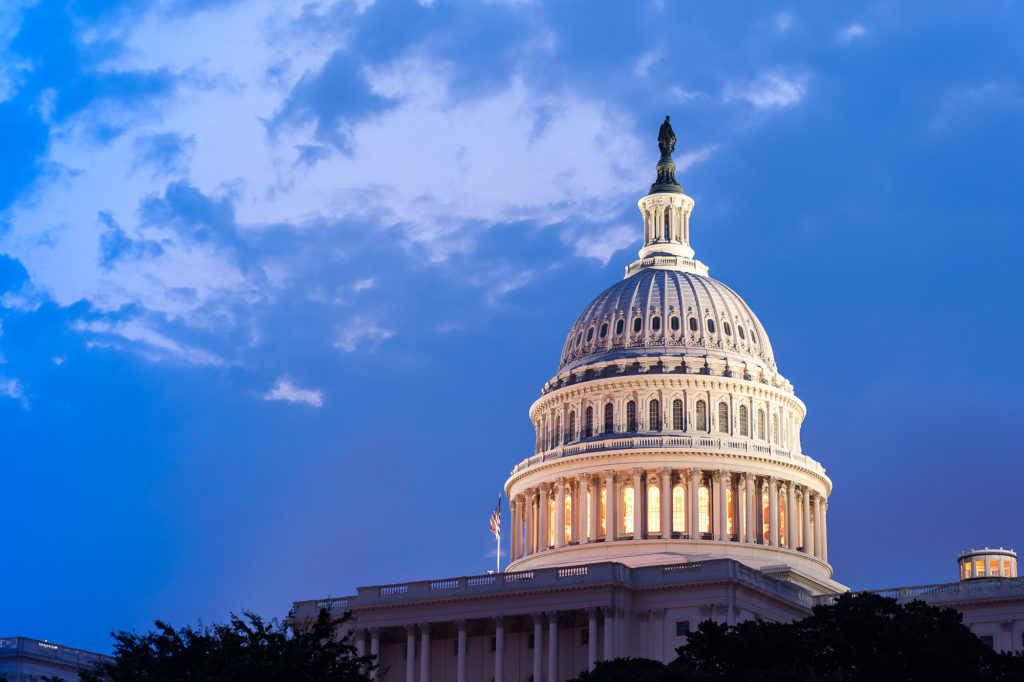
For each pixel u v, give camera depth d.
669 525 184.50
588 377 197.00
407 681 162.88
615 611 155.75
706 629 130.62
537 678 156.88
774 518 188.38
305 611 170.75
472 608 161.62
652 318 199.12
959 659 123.25
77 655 178.12
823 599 171.62
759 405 194.38
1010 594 161.50
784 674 116.88
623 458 187.88
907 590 167.50
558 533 189.38
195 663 111.31
